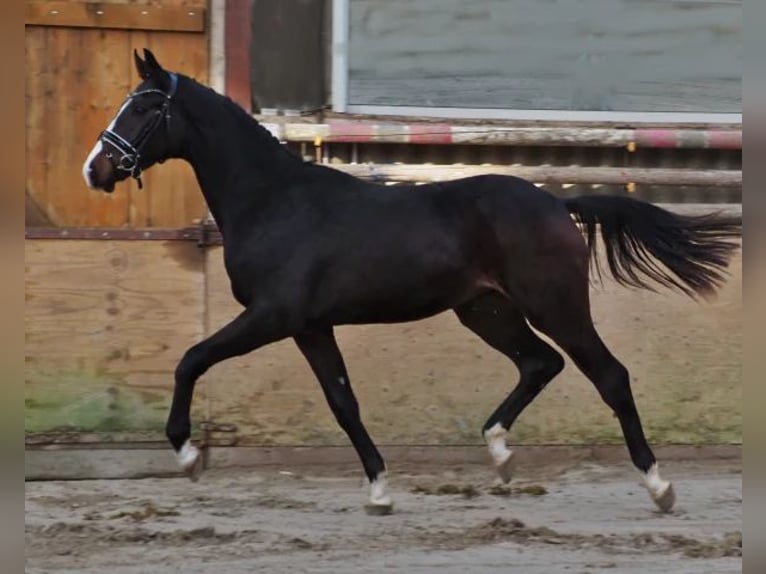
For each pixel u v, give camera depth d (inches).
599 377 355.6
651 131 474.0
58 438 433.1
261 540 335.0
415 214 354.3
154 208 466.3
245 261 356.2
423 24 481.4
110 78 460.8
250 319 352.2
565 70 488.7
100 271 436.1
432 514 370.9
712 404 457.7
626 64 491.8
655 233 363.6
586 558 314.2
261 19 467.2
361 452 369.7
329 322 358.3
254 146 365.4
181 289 438.9
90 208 463.2
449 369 447.2
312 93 475.2
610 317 454.0
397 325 445.7
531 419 451.2
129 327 437.1
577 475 435.2
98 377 435.8
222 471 440.5
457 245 352.8
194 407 441.4
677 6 492.7
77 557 317.7
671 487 362.3
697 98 496.4
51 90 459.5
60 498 400.2
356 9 478.0
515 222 350.9
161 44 462.0
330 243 352.2
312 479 430.9
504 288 356.2
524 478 430.9
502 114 486.0
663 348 455.8
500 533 341.1
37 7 454.3
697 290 368.8
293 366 443.2
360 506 383.9
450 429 447.2
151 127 365.4
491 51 484.7
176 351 438.9
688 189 481.4
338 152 468.4
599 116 490.6
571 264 351.6
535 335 382.3
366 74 479.5
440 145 470.3
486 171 459.5
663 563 309.1
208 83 464.1
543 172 462.6
